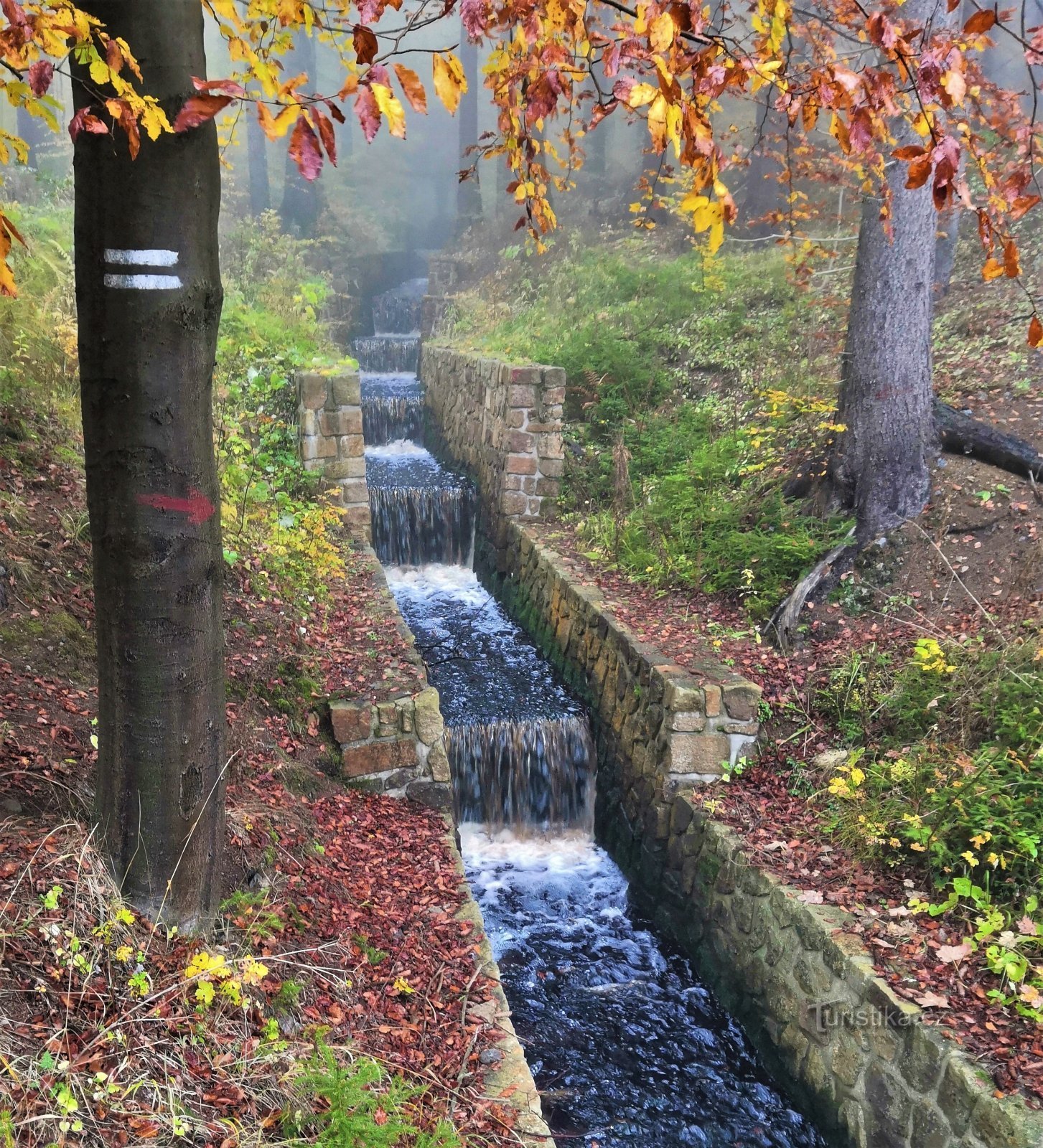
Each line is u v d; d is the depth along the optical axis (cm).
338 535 807
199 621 253
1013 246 180
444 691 713
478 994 332
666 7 163
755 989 439
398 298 1919
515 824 656
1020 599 531
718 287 1145
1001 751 430
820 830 467
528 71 213
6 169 942
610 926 552
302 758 464
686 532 728
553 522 920
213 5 223
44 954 238
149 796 260
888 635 573
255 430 785
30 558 437
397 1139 243
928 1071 324
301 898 343
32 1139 195
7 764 306
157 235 216
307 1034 270
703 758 527
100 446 232
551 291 1388
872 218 618
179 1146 213
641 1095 420
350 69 205
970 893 376
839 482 655
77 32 172
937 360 797
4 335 562
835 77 178
